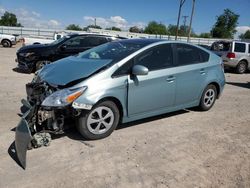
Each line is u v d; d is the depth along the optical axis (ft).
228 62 52.21
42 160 13.55
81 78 15.23
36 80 17.22
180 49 19.67
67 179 12.17
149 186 11.96
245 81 42.80
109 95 15.60
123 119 16.81
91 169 13.02
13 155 13.91
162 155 14.70
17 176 12.23
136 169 13.21
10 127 17.11
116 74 16.03
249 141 17.11
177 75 18.94
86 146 15.16
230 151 15.58
